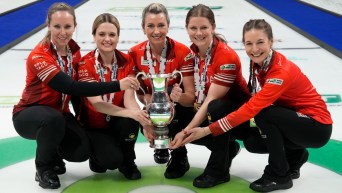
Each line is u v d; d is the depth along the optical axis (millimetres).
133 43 8031
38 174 2977
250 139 3074
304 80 2875
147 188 2969
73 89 2785
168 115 2887
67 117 3051
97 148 3027
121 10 12469
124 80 2809
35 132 2854
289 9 12320
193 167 3350
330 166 3332
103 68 3021
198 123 2945
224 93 3020
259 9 12539
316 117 2820
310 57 7129
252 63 2926
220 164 2969
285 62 2797
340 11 11688
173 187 2984
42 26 9984
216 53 3006
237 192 2896
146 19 3008
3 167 3314
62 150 3020
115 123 3076
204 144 3201
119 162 3041
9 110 4680
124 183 3051
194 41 3002
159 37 3027
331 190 2930
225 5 13445
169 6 13203
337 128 4090
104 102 2975
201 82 3100
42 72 2791
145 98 3162
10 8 12734
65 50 2990
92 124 3127
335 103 4840
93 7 13164
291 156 3096
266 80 2777
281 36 8828
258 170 3287
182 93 3156
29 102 2938
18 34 9070
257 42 2717
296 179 3111
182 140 2881
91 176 3184
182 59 3160
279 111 2777
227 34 8922
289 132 2807
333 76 5992
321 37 8500
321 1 13789
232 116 2770
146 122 2869
